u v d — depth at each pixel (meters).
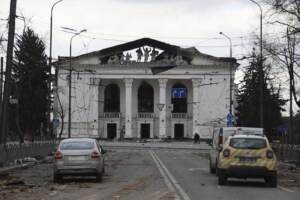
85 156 21.95
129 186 20.28
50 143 48.12
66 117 105.69
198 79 111.00
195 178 24.58
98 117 112.31
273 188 20.23
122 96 114.62
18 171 28.97
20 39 63.34
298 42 36.31
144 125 114.12
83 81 109.69
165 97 112.88
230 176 20.78
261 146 20.83
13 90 58.34
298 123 71.00
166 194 17.41
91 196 16.77
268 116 78.38
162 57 112.12
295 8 33.19
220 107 110.12
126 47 112.56
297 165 35.03
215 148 27.58
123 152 62.44
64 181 22.72
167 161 41.41
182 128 113.38
